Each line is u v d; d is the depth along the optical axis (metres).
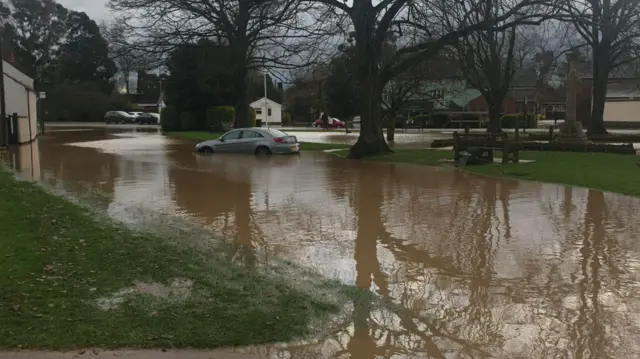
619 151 23.78
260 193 12.93
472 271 6.71
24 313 4.77
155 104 99.06
